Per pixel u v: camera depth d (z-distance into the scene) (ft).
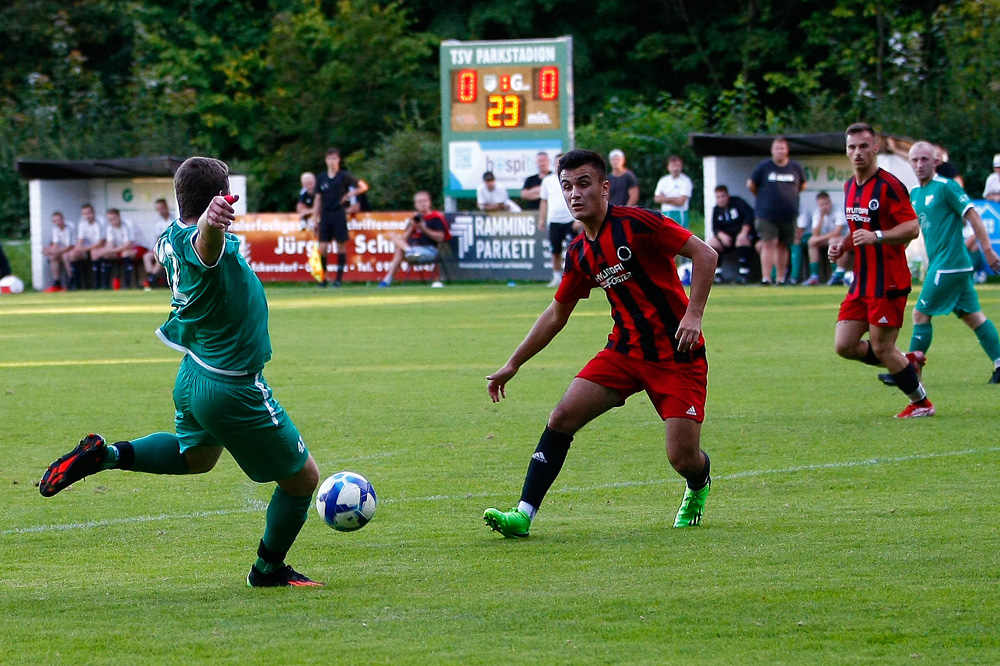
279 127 334.44
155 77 298.76
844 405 78.74
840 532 45.52
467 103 229.45
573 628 33.68
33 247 238.27
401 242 216.95
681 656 31.14
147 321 153.69
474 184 230.89
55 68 307.58
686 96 341.00
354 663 30.91
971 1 245.04
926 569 39.60
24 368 104.68
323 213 212.43
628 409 79.66
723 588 37.68
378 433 70.69
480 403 82.17
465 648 31.99
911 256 188.34
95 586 39.55
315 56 336.49
